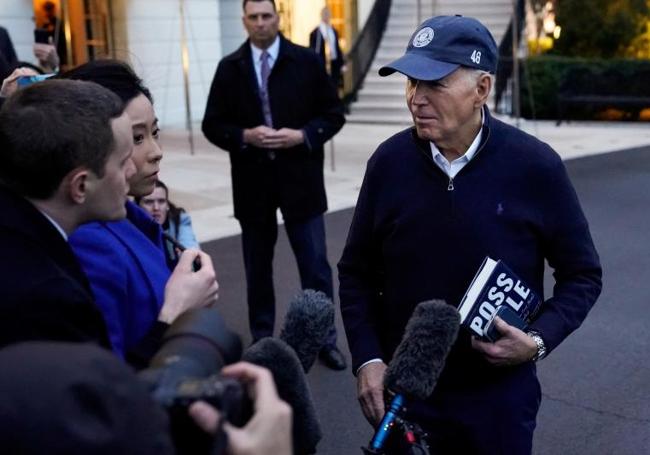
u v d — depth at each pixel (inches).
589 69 674.8
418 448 79.0
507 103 703.7
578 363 204.8
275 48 198.4
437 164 96.2
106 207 63.5
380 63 726.5
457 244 95.1
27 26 535.5
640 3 737.6
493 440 95.0
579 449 163.9
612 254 303.4
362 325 101.9
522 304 94.2
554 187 96.2
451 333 75.9
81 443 30.0
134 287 71.0
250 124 198.8
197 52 667.4
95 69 84.5
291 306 67.8
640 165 489.7
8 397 30.4
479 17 757.3
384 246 100.3
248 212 201.6
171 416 39.0
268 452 41.6
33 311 54.8
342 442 167.3
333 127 200.8
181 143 570.6
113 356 34.6
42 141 59.2
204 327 46.8
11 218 58.8
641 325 230.4
